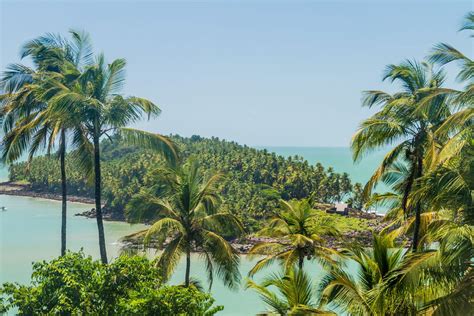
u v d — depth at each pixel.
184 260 65.75
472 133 17.33
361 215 99.94
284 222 35.00
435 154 22.19
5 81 34.41
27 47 34.31
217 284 55.31
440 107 20.52
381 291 15.80
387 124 24.14
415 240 25.39
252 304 48.09
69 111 28.34
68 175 161.25
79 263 20.97
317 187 115.94
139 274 21.06
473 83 18.94
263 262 34.41
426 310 16.55
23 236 90.38
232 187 110.44
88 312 19.70
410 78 25.66
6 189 176.50
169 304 19.05
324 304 18.05
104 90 30.77
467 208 16.30
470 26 19.33
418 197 18.53
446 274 15.38
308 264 62.06
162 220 29.36
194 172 31.50
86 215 120.81
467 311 15.34
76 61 34.00
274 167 126.38
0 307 19.88
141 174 130.62
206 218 31.27
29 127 31.55
